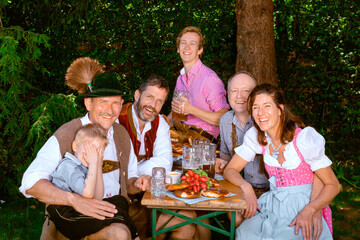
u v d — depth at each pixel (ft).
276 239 8.21
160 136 10.99
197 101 13.76
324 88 21.17
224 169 10.22
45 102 13.84
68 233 7.82
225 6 20.79
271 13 18.61
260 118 8.80
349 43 20.61
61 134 8.35
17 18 16.44
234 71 21.36
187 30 13.71
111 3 20.59
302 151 8.66
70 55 18.43
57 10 16.28
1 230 12.19
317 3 20.61
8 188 14.90
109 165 8.95
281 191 9.04
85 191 7.72
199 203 8.13
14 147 14.52
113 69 21.38
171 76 21.39
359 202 15.47
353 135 21.29
